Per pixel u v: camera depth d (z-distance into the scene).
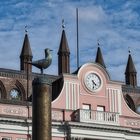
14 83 99.75
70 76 86.00
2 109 79.94
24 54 103.69
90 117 84.12
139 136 88.25
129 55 116.44
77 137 82.75
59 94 84.50
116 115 86.25
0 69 99.06
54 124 82.12
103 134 84.56
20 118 80.25
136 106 110.62
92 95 87.25
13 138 79.50
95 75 88.12
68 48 109.00
